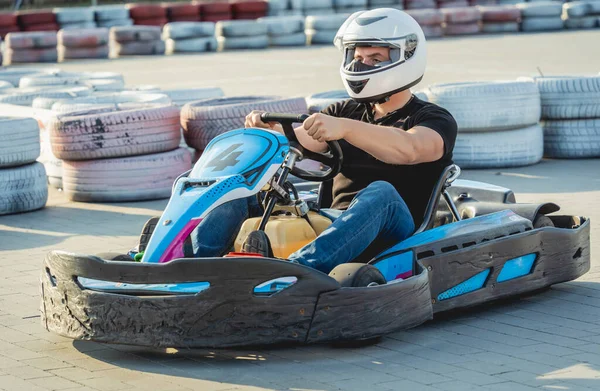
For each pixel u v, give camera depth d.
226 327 3.99
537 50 19.97
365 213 4.31
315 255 4.20
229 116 8.52
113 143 8.25
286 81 16.75
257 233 4.19
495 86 9.22
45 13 23.89
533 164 9.47
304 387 3.77
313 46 23.94
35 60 21.55
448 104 9.19
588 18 24.88
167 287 4.09
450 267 4.56
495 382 3.79
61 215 7.89
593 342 4.33
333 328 4.05
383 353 4.21
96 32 22.19
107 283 4.27
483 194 5.50
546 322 4.67
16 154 8.00
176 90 10.98
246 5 25.41
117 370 4.07
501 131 9.33
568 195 7.87
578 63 17.22
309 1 25.66
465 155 9.27
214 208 4.23
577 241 5.20
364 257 4.64
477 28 24.81
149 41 22.92
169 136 8.45
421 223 4.73
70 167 8.41
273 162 4.33
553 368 3.96
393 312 4.16
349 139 4.39
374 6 25.88
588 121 9.68
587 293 5.20
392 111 4.84
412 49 4.74
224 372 3.99
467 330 4.55
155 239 4.20
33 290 5.56
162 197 8.43
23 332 4.70
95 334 4.15
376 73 4.70
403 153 4.46
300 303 4.00
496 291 4.79
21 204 7.98
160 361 4.17
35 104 10.02
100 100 9.88
